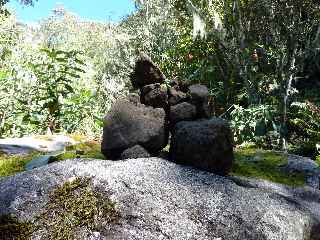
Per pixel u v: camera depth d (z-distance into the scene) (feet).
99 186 6.61
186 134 7.54
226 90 25.88
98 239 6.04
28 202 6.66
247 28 23.89
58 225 6.25
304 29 21.36
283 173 9.88
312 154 19.07
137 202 6.39
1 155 13.55
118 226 6.16
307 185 9.48
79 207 6.40
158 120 7.77
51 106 17.07
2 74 21.65
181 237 6.08
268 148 19.48
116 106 7.92
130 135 7.72
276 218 6.68
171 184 6.76
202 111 7.86
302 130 21.26
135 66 8.02
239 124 20.30
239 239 6.24
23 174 7.30
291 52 21.44
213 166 7.60
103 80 33.63
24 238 6.18
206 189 6.82
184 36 31.27
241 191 7.04
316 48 21.58
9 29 45.75
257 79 23.98
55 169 7.13
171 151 7.76
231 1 25.00
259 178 9.31
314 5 20.86
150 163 7.22
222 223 6.34
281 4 21.31
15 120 21.06
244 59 23.18
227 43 24.16
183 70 30.78
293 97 23.06
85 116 19.80
